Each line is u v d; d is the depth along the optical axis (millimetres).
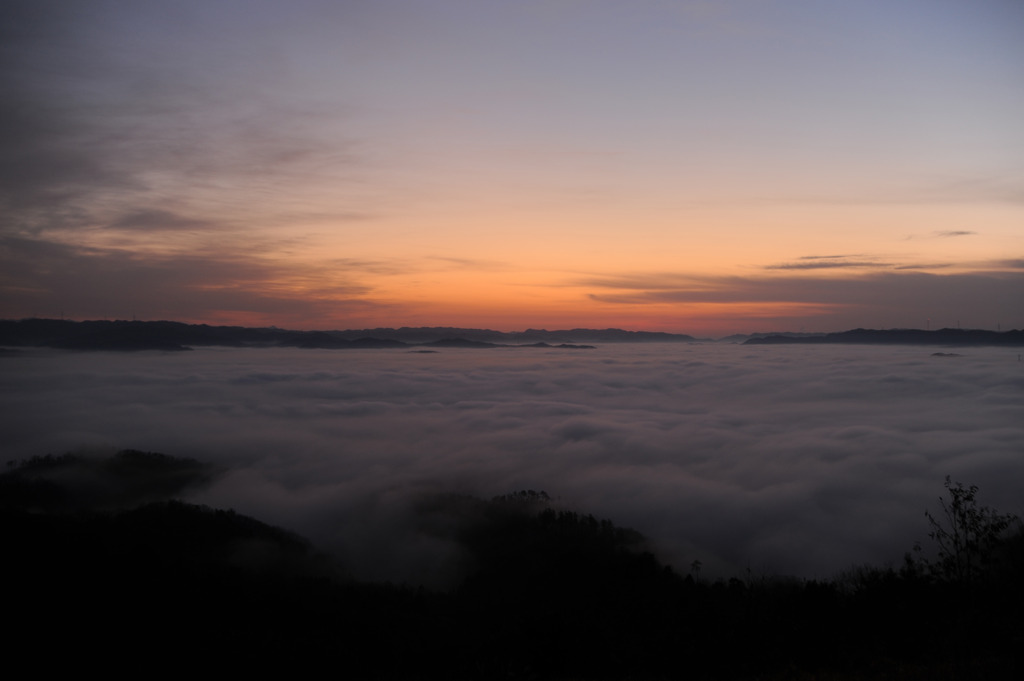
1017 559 19000
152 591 30766
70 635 22859
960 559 19188
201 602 30266
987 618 14812
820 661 14320
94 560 34438
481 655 18438
